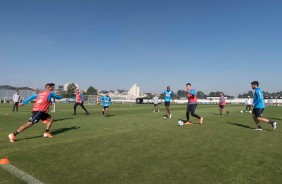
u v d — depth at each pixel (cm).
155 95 2705
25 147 746
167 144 802
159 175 507
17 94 2345
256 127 1277
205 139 898
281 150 727
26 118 1706
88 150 712
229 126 1305
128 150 716
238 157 645
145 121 1548
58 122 1457
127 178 489
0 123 1388
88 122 1466
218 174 513
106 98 2008
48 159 616
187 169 545
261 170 538
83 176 498
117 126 1269
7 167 550
